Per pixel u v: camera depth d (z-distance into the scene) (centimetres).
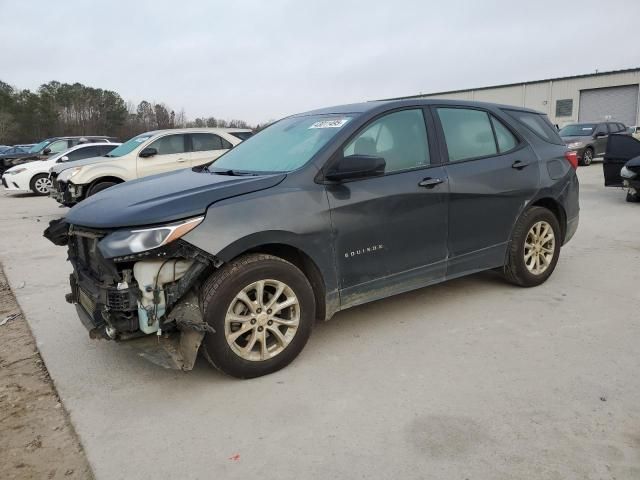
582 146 1997
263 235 329
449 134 438
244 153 439
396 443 269
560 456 254
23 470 259
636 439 265
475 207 440
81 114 7281
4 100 7219
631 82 3747
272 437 278
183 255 307
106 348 400
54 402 324
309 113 461
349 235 368
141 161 1064
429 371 344
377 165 346
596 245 688
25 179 1590
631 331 399
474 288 509
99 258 312
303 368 354
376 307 464
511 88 4378
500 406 299
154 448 272
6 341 424
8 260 711
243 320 329
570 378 329
